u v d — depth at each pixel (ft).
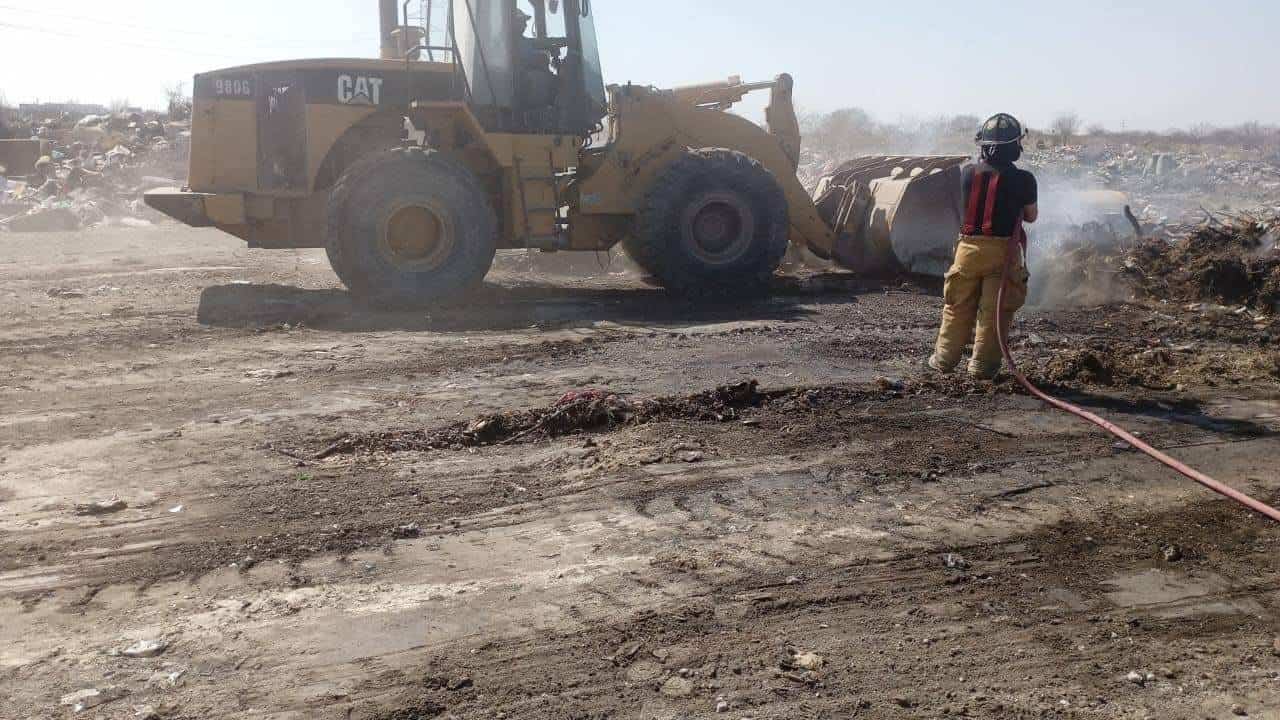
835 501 16.10
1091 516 15.60
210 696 10.71
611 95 36.96
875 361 25.43
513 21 35.12
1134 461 18.11
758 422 20.06
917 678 11.07
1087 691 10.83
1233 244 37.01
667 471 17.33
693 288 36.04
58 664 11.35
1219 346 27.84
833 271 42.19
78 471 17.51
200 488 16.71
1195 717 10.37
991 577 13.52
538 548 14.38
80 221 66.54
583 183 35.86
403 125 36.29
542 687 10.89
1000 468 17.66
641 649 11.66
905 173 39.50
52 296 35.78
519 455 18.43
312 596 12.94
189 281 39.81
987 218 22.62
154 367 25.05
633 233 36.55
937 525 15.19
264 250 51.90
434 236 34.19
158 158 94.32
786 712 10.41
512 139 34.86
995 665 11.35
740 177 35.78
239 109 34.71
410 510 15.78
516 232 35.37
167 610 12.59
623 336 28.81
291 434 19.56
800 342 27.73
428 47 35.53
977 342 23.18
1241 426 20.08
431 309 33.47
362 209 33.14
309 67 34.24
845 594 13.01
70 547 14.40
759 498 16.19
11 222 64.95
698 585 13.24
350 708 10.50
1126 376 23.89
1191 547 14.49
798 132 41.68
